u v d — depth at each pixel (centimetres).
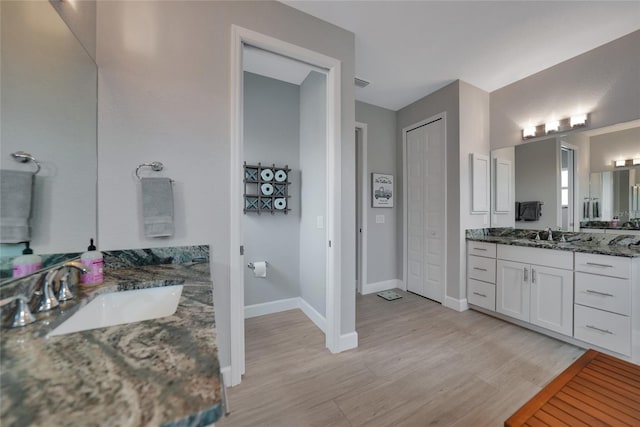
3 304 72
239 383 167
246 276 275
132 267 140
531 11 189
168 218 145
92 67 131
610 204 227
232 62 165
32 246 94
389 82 296
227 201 165
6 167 84
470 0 179
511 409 146
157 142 147
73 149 117
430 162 328
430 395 156
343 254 207
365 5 183
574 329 209
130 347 60
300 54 187
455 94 294
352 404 149
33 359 55
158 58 147
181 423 39
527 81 283
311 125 273
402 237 371
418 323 258
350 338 210
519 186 289
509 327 248
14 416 39
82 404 42
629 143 217
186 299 94
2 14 82
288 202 295
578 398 100
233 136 165
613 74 224
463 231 293
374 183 358
